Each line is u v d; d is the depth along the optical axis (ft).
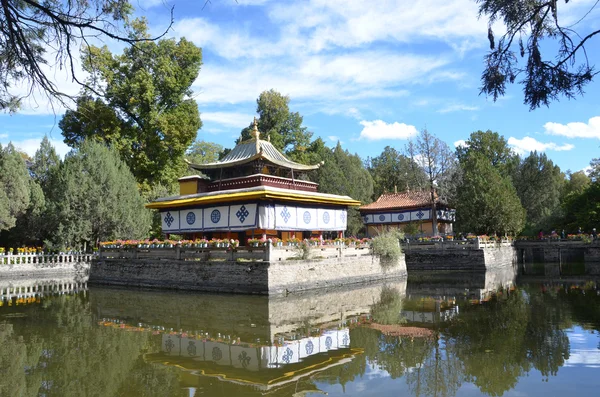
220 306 74.59
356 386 34.81
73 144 157.07
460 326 55.88
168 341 50.80
